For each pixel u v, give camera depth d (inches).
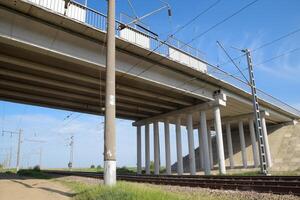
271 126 2827.3
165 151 2070.6
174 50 1314.0
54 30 977.5
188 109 1859.0
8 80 1309.1
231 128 3075.8
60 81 1338.6
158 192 494.0
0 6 856.9
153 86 1512.1
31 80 1306.6
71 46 1034.7
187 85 1523.1
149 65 1301.7
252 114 2282.2
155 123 2145.7
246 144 2755.9
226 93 1740.9
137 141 2255.2
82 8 980.6
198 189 698.2
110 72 649.6
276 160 2267.5
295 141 2386.8
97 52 1101.7
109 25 681.6
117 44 1127.0
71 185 887.1
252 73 1364.4
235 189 686.5
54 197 612.4
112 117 627.2
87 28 992.2
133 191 490.3
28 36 930.7
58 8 922.1
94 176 1397.6
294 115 2598.4
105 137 617.0
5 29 884.0
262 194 561.0
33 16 914.1
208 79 1556.3
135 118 2262.6
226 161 2659.9
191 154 1815.9
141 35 1168.8
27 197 625.3
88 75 1275.8
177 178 1064.8
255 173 1449.3
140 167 2192.4
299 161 2094.0
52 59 1125.1
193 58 1419.8
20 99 1590.8
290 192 562.3
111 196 476.1
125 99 1675.7
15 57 1077.1
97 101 1706.4
